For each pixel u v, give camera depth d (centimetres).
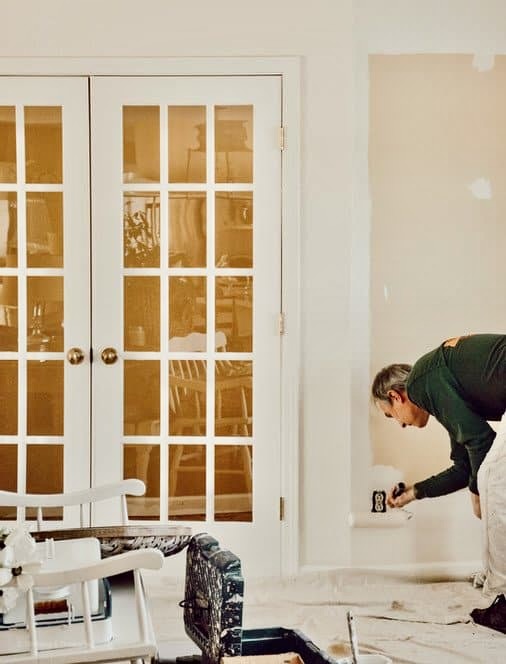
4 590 204
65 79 387
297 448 393
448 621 342
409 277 395
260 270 391
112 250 391
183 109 390
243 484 396
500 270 393
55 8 386
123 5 386
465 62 391
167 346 394
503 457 352
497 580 347
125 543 259
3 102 388
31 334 393
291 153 389
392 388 395
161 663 278
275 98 389
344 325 394
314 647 239
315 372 394
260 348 392
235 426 395
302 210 392
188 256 392
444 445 396
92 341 393
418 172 393
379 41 390
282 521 394
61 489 394
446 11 390
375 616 348
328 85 390
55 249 392
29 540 210
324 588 381
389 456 395
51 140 390
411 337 395
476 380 386
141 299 393
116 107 388
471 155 394
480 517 395
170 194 391
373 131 392
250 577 393
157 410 395
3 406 394
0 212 391
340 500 395
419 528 396
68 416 393
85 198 390
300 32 388
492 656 307
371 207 393
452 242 395
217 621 231
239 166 391
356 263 393
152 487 396
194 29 387
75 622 219
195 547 255
